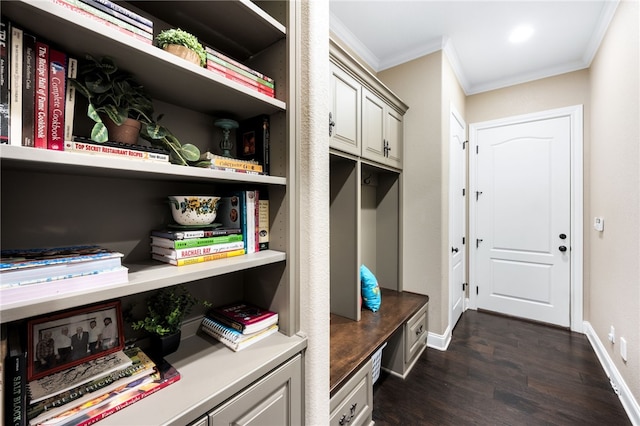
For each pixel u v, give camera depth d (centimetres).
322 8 115
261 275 120
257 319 106
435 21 216
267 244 116
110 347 84
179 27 103
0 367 54
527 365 217
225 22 100
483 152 326
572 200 279
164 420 66
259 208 113
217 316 113
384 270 268
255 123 116
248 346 101
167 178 96
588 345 247
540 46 250
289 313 109
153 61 75
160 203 106
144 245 101
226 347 101
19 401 58
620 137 190
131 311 98
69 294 60
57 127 64
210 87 91
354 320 195
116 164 67
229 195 114
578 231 275
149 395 75
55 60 64
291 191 108
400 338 203
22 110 59
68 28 62
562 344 249
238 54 120
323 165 114
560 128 284
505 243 315
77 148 67
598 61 239
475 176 331
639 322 159
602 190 230
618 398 179
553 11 205
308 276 110
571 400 177
